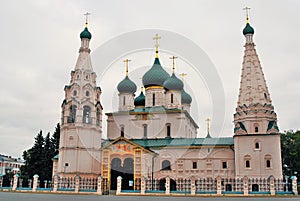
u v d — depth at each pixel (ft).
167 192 173.68
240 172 191.21
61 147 204.23
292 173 254.27
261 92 201.46
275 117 199.52
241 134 196.34
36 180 193.98
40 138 271.28
